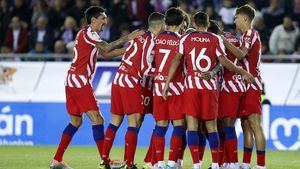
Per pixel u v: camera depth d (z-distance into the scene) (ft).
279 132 156.04
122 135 157.99
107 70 161.58
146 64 111.86
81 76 113.70
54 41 181.68
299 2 184.85
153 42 111.86
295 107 155.74
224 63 105.81
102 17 114.21
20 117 163.43
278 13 182.60
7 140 163.73
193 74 106.32
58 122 161.89
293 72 158.30
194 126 106.73
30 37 183.11
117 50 115.34
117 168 112.88
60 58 169.58
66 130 115.34
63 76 164.45
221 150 113.91
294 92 156.66
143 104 113.39
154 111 110.73
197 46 106.01
